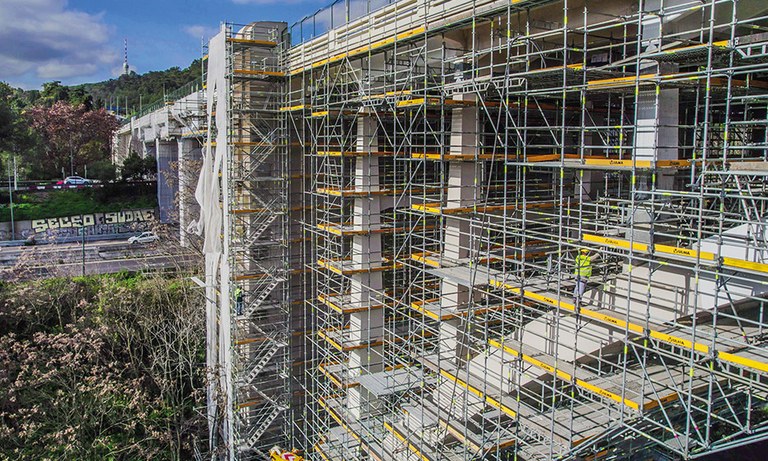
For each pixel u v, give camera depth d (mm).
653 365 13664
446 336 17188
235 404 22797
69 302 29406
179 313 29141
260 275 23344
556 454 13031
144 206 55875
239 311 23500
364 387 19188
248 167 23828
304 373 24391
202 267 35688
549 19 14289
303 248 23562
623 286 12953
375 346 20844
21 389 23219
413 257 17031
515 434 13852
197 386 27547
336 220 23844
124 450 22719
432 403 17375
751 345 9742
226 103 21875
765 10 11156
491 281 14461
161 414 25109
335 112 20469
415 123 21391
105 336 26203
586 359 14352
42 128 70875
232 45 22172
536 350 13594
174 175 44312
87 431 23047
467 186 15578
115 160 77938
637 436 15672
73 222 52312
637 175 12883
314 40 22406
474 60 15078
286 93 23141
